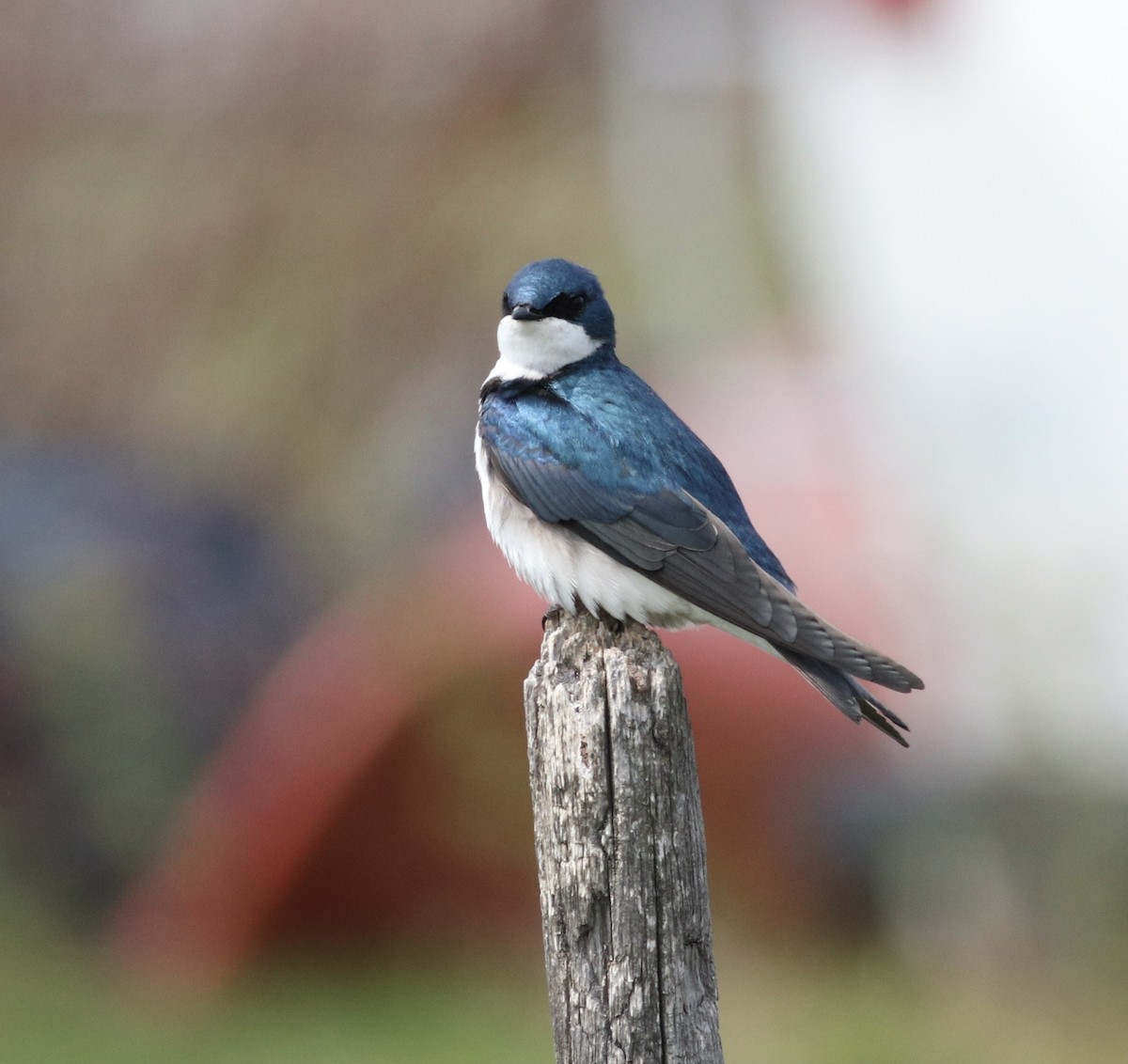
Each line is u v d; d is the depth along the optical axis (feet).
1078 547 41.32
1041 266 42.06
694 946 19.33
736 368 53.78
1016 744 42.11
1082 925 41.11
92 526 51.83
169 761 48.96
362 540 57.11
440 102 56.39
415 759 44.01
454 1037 40.34
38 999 42.52
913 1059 37.27
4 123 54.75
